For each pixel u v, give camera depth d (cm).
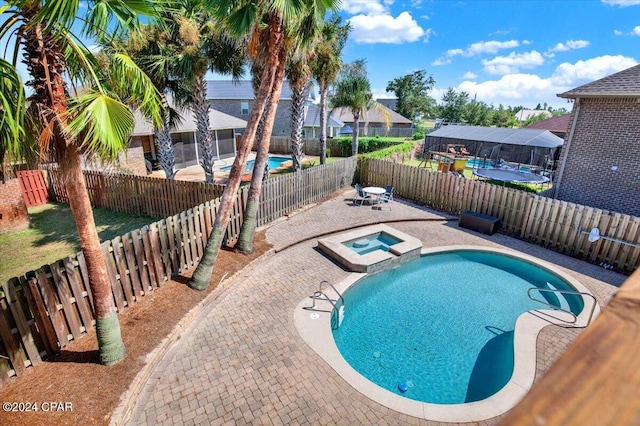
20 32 386
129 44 1084
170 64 1236
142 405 500
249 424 474
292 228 1214
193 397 516
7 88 392
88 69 454
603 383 83
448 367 627
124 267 683
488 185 1270
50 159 462
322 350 618
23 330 511
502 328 737
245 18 739
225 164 2602
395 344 684
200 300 743
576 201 1363
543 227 1115
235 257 941
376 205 1519
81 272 589
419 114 7388
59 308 559
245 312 730
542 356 610
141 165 1969
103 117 400
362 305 812
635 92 1128
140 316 671
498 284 916
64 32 404
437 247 1095
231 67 1373
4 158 441
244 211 998
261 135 882
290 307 749
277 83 834
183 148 2436
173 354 604
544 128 3384
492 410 503
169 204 1262
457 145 3169
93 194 1441
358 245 1109
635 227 914
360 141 3303
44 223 1269
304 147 3425
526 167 2666
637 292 120
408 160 3017
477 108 6450
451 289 888
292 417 486
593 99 1262
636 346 95
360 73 1997
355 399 518
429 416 493
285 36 767
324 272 912
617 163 1236
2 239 1114
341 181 1766
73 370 527
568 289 880
